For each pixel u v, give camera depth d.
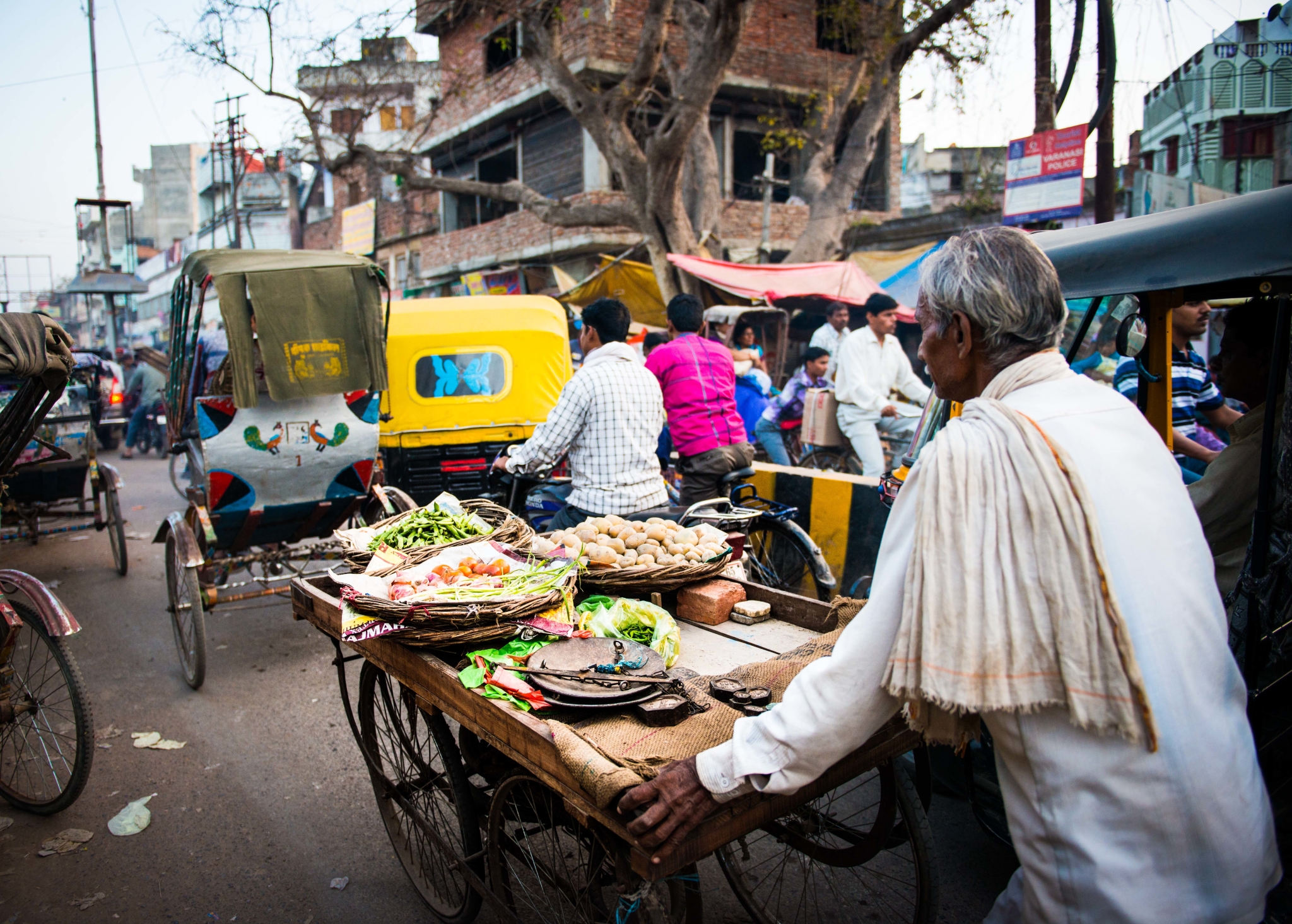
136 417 14.60
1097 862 1.20
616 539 2.60
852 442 6.64
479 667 1.99
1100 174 8.06
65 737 3.21
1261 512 2.07
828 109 12.54
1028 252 1.36
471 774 2.37
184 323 4.56
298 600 2.92
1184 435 3.71
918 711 1.27
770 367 12.00
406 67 19.69
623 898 1.59
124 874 2.82
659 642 2.18
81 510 7.12
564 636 2.17
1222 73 10.42
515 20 10.44
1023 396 1.33
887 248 14.35
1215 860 1.22
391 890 2.75
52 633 2.99
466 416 6.02
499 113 17.80
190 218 48.97
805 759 1.36
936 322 1.43
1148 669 1.19
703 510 3.69
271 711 4.11
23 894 2.71
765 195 13.52
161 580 6.60
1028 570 1.18
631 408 3.63
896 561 1.32
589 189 16.25
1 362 2.81
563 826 2.14
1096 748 1.20
